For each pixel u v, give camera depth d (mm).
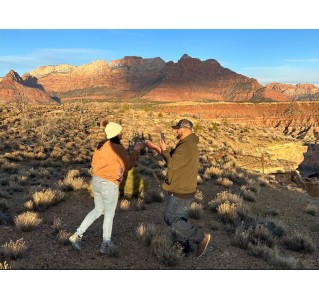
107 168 5273
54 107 76875
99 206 5500
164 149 5293
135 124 49312
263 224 7734
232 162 28031
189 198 5297
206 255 5758
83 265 5027
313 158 100312
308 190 28969
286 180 30078
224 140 46156
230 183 12891
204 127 55875
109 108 85562
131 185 9484
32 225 6512
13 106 67750
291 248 6828
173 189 5242
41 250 5520
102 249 5441
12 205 8648
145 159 20375
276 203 11445
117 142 5371
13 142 26516
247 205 10289
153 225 6488
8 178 12586
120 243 6043
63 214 7781
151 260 5367
